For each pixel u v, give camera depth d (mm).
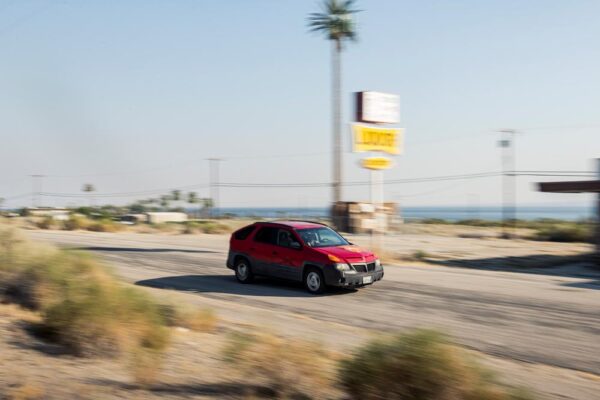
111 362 7383
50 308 8695
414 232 49656
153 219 74188
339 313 12273
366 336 10117
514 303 13438
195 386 6496
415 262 23484
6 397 5590
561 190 22906
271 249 15742
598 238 23250
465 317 11828
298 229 15594
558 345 9539
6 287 11375
